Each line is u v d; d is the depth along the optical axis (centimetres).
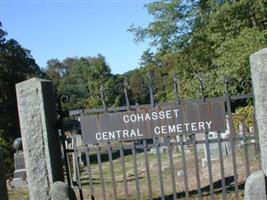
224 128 809
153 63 3703
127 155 2848
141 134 823
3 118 4031
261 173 700
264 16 2384
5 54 4256
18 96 878
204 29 2916
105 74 5028
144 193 1145
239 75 2044
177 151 2420
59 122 873
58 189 795
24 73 4469
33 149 873
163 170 1633
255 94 772
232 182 1094
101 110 835
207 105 811
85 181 1606
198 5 3038
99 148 849
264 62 759
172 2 3030
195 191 1032
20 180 1720
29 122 873
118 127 829
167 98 2205
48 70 10025
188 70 3141
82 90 7400
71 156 1758
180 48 3209
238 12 2439
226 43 2236
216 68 2538
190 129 814
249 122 1534
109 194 1210
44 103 867
